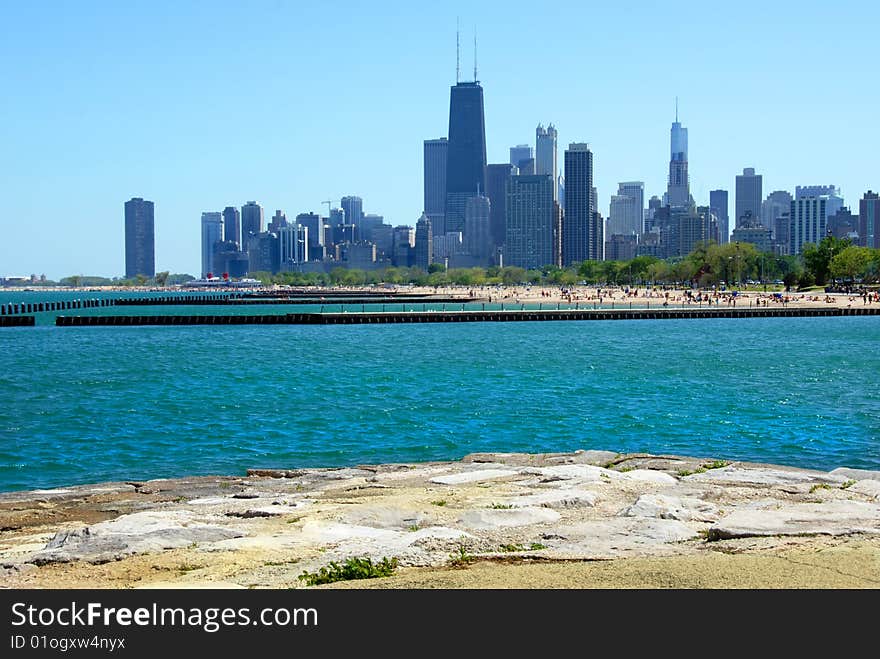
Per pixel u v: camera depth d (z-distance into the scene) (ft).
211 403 182.50
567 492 72.64
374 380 223.92
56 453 130.72
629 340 380.78
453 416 162.81
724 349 327.67
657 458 98.32
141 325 521.65
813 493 75.05
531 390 201.05
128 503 82.02
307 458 126.72
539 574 47.80
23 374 247.91
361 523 65.05
